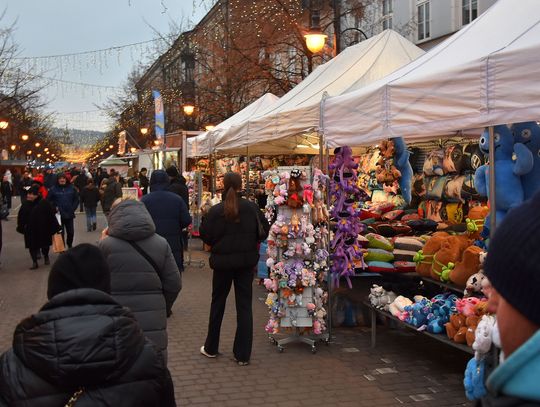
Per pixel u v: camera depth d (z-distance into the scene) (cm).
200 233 582
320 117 629
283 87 1866
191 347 636
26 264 1250
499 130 465
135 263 390
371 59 815
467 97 416
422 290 633
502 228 103
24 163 5509
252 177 1523
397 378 535
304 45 1678
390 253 690
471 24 534
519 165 447
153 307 391
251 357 600
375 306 625
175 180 1188
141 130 3950
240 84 2044
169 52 2873
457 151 862
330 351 620
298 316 628
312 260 630
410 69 532
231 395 493
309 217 633
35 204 1194
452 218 879
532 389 91
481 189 511
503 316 101
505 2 505
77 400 195
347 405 471
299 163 1510
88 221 1881
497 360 364
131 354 203
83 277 226
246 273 580
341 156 687
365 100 538
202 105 2367
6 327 726
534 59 371
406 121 481
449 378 535
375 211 928
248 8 2000
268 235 641
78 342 192
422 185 966
